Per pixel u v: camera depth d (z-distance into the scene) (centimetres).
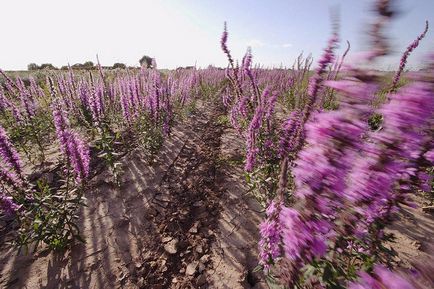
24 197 404
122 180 557
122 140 743
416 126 115
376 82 114
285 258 171
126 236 417
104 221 444
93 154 648
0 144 394
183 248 402
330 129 122
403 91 117
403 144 120
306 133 136
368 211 142
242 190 541
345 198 130
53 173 573
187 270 363
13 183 391
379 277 111
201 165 659
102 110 665
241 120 677
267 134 482
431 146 147
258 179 444
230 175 603
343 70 119
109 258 375
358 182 127
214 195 529
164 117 776
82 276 347
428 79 110
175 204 501
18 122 730
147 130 675
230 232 430
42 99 990
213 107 1398
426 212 468
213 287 339
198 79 1548
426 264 110
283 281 177
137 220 452
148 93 764
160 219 459
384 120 124
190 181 581
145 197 513
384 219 203
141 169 612
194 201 511
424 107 110
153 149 672
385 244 386
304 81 866
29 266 358
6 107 820
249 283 348
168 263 374
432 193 497
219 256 386
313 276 200
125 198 504
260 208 486
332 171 125
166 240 412
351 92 116
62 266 360
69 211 391
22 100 727
